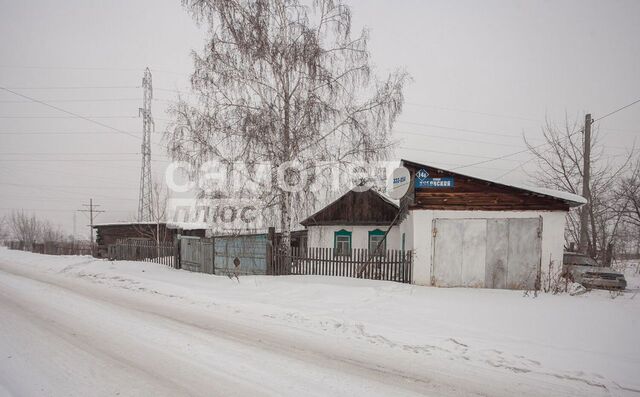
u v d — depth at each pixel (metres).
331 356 5.67
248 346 6.06
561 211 11.16
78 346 5.97
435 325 7.17
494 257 11.47
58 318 7.71
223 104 13.35
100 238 27.69
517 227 11.36
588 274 13.36
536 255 11.21
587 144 18.23
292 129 13.44
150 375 4.87
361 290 9.66
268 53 13.41
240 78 13.42
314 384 4.67
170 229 25.92
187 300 9.59
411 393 4.46
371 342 6.33
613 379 4.88
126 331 6.80
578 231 21.72
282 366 5.24
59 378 4.74
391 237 19.67
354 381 4.78
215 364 5.27
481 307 8.32
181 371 5.01
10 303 9.16
